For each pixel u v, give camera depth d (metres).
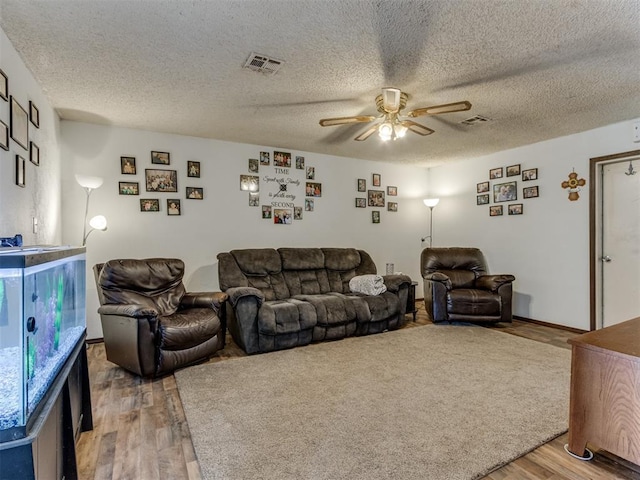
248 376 2.73
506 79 2.62
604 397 1.65
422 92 2.84
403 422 2.03
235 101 3.04
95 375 2.82
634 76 2.57
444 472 1.60
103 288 2.96
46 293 1.16
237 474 1.60
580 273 3.95
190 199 4.11
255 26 1.96
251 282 3.95
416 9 1.81
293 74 2.54
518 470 1.64
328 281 4.45
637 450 1.55
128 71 2.48
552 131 3.90
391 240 5.62
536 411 2.16
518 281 4.60
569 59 2.32
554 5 1.77
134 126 3.72
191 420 2.07
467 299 4.14
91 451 1.79
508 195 4.71
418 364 2.95
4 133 1.95
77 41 2.08
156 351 2.72
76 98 2.95
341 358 3.12
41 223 2.72
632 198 3.62
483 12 1.83
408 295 4.37
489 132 3.93
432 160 5.39
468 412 2.14
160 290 3.31
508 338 3.70
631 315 3.63
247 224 4.46
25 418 0.95
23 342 0.94
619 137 3.62
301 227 4.84
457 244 5.48
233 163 4.36
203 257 4.18
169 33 2.02
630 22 1.91
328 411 2.16
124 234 3.77
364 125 3.69
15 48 2.13
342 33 2.02
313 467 1.64
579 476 1.60
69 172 3.52
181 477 1.59
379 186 5.52
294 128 3.80
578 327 3.96
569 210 4.05
